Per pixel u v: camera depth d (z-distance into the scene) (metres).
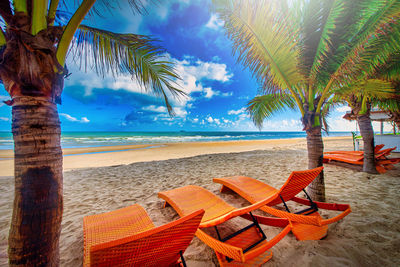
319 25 2.32
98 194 3.86
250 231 1.88
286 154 9.29
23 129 1.06
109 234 1.75
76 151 13.22
